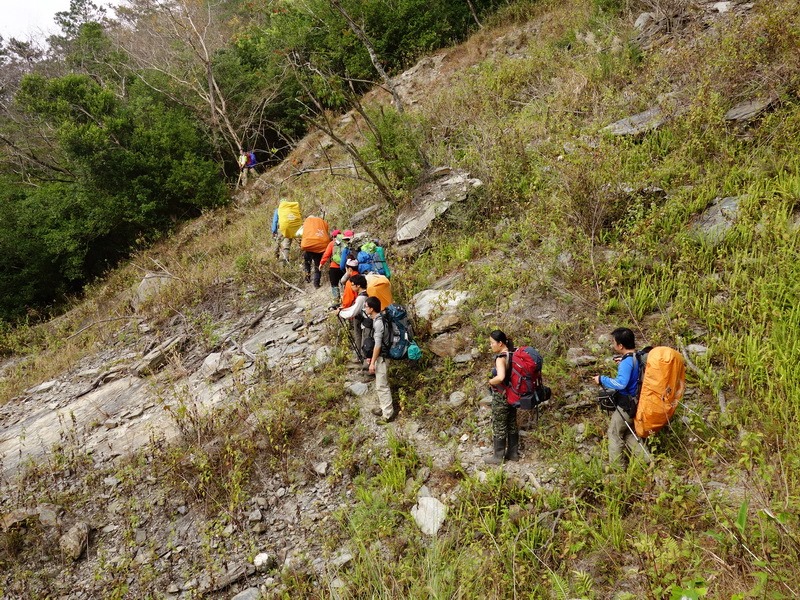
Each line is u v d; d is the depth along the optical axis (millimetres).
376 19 18922
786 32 7902
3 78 32375
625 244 6426
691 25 10688
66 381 9641
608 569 3824
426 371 6324
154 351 9219
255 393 6961
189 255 14102
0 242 16578
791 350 4719
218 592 4711
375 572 4301
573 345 5824
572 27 13828
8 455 7484
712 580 3359
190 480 5879
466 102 12688
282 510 5355
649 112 8914
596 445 4801
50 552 5453
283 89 20391
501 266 7352
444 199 9047
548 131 9820
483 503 4641
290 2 20062
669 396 4086
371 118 11250
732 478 3828
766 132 7348
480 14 18875
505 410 4809
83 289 17188
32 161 21969
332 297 8766
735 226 6246
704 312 5527
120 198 17453
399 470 5180
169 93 21156
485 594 3932
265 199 16781
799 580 3037
